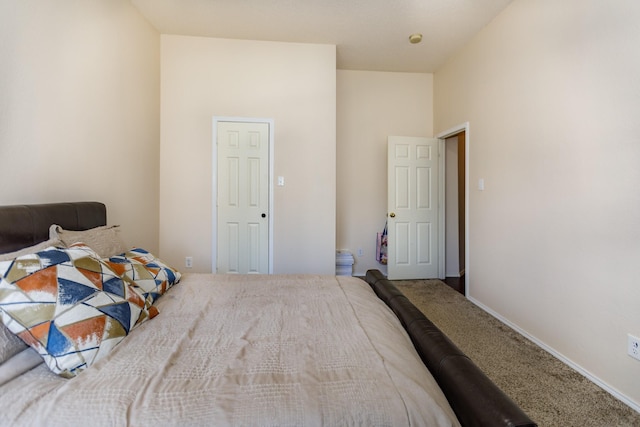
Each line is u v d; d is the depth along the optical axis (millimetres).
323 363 883
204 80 3074
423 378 818
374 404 711
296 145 3166
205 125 3098
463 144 3945
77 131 1860
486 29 2730
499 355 1975
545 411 1460
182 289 1590
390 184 3729
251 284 1689
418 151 3783
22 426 652
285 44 3121
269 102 3131
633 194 1492
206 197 3131
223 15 2662
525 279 2248
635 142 1479
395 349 965
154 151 2924
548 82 2012
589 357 1723
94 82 2023
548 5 2002
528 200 2209
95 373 825
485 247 2754
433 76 3900
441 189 3838
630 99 1499
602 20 1632
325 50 3146
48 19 1617
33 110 1531
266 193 3176
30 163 1519
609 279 1609
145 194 2768
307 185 3188
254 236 3184
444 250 3883
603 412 1452
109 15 2186
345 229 3879
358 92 3834
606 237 1625
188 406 697
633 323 1495
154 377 808
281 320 1204
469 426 694
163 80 3033
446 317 2600
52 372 851
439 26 2771
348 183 3865
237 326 1150
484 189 2762
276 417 675
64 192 1756
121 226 2387
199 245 3141
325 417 680
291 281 1753
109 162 2211
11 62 1406
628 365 1513
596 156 1678
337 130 3826
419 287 3459
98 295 1025
